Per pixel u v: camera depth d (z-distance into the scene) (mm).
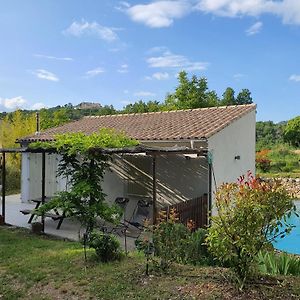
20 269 7391
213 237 5594
